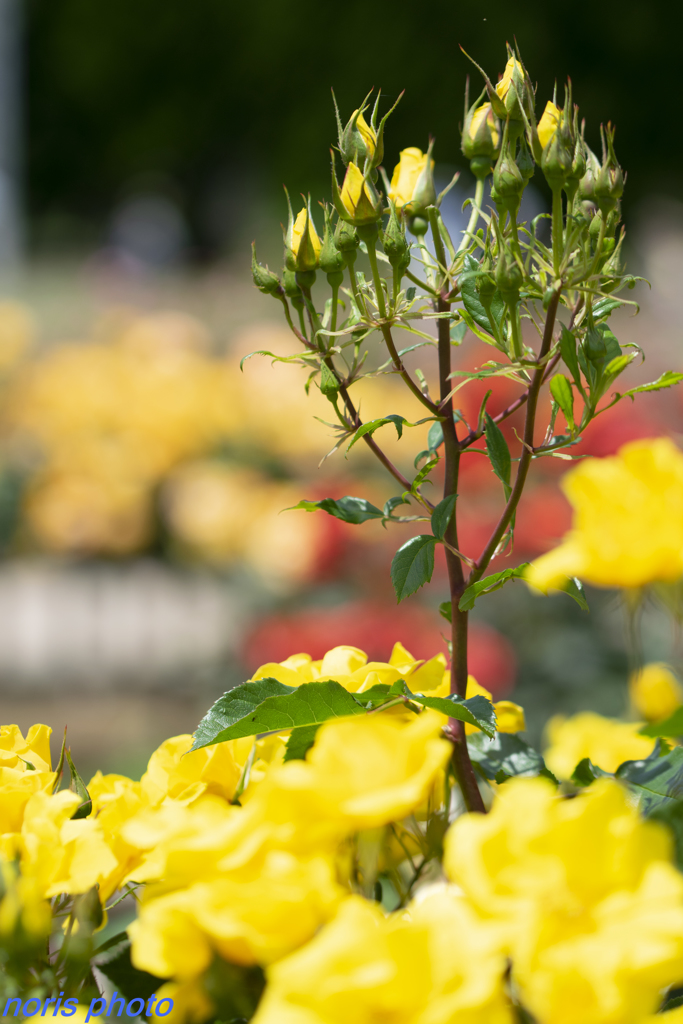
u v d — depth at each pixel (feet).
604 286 6.81
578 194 6.71
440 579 21.52
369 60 78.02
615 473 6.20
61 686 29.66
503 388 17.17
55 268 64.03
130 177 109.09
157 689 29.22
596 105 78.64
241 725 6.66
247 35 86.58
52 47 98.17
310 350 6.93
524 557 19.13
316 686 6.64
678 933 5.95
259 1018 6.02
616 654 19.93
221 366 33.96
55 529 30.78
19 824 6.59
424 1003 5.98
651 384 6.73
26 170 108.58
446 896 6.09
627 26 76.64
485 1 75.66
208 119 96.17
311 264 6.93
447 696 6.83
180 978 6.27
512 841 6.04
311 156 82.74
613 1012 5.92
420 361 31.53
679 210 83.51
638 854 6.03
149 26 92.07
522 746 7.06
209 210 109.70
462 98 75.46
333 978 5.97
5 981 6.32
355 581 23.15
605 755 7.49
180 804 6.66
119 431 31.68
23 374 34.71
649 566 6.16
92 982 6.48
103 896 6.57
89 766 22.71
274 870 6.14
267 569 25.82
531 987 5.96
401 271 6.83
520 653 20.36
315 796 6.13
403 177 6.97
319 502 6.93
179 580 29.45
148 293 51.01
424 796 6.68
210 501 29.32
